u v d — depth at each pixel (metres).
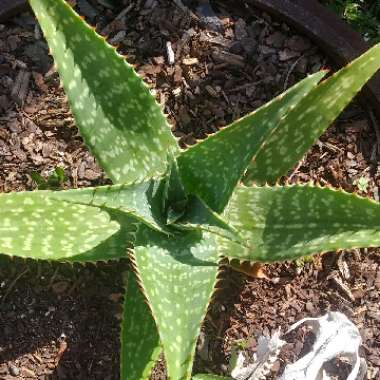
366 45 0.77
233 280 0.73
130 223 0.60
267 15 0.81
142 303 0.60
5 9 0.77
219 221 0.52
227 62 0.80
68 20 0.53
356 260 0.76
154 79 0.79
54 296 0.71
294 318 0.73
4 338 0.70
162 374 0.71
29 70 0.78
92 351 0.70
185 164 0.58
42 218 0.58
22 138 0.76
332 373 0.72
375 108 0.79
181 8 0.81
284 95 0.49
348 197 0.55
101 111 0.59
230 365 0.69
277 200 0.59
